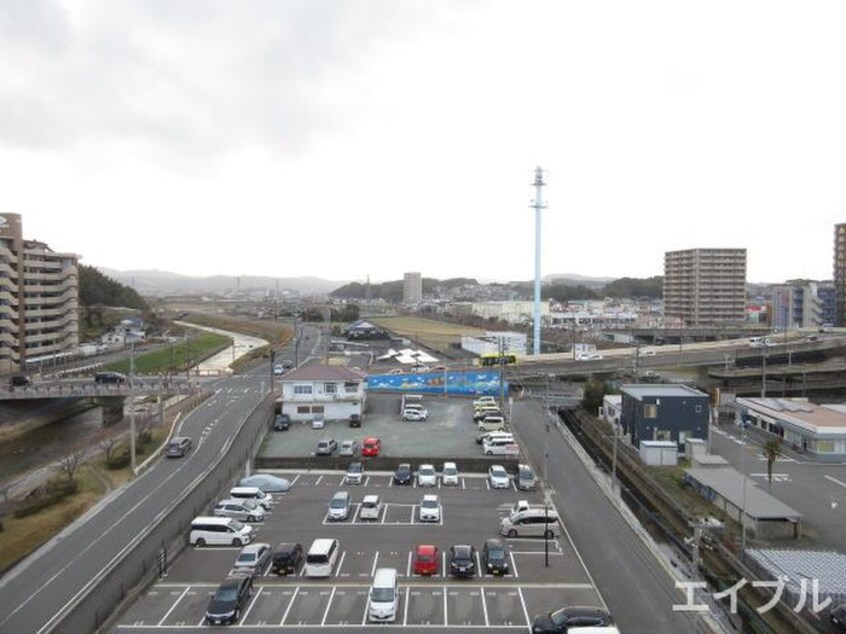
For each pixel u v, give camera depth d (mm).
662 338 177250
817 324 190125
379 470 56844
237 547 39844
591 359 109312
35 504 45531
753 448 67375
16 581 35062
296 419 74000
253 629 30109
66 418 89688
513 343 133500
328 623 30688
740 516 43969
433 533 42250
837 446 62531
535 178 133500
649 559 38344
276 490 50562
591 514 46062
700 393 67188
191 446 62031
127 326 167375
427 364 115250
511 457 58125
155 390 81312
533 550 39469
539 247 133875
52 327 120938
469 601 32906
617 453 62094
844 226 188125
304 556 38344
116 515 44969
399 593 33625
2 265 106312
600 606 32375
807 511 47562
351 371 77312
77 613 31328
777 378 105625
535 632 29266
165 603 32625
